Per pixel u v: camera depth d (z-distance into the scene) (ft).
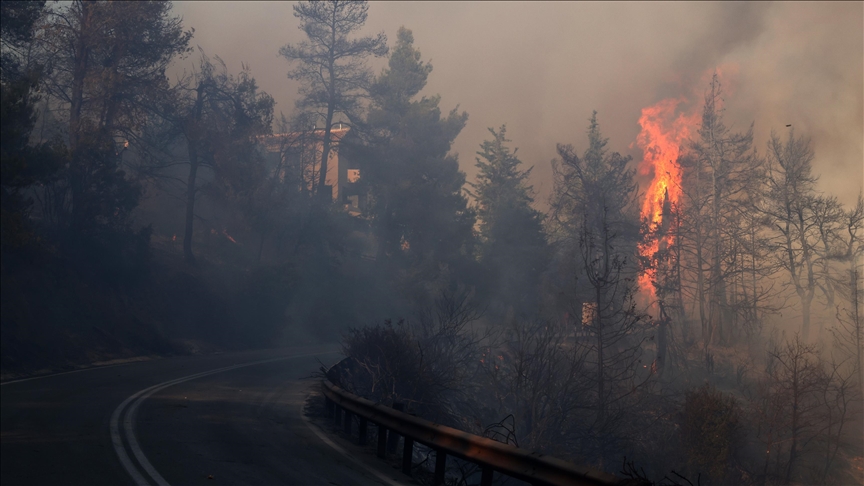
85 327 86.43
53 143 72.08
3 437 31.37
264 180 136.36
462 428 55.62
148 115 112.78
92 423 36.50
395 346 55.11
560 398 63.31
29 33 81.87
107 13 96.43
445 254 166.50
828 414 86.79
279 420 42.45
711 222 154.30
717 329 149.18
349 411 36.83
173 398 49.49
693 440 71.67
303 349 117.60
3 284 76.07
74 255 95.66
